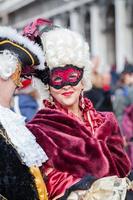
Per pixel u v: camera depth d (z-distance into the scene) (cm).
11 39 342
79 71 380
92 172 364
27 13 5812
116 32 4234
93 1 4716
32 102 712
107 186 360
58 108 384
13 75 341
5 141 325
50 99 386
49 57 375
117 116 949
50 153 360
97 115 389
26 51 347
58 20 5506
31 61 352
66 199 355
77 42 378
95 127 384
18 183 322
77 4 5056
